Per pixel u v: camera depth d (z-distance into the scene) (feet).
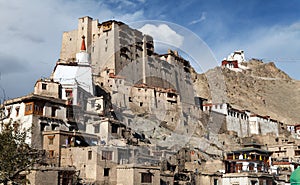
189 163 165.58
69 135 148.77
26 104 157.89
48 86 180.04
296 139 346.33
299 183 80.59
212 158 178.50
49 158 139.85
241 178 161.38
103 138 132.87
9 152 83.51
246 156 181.88
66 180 123.44
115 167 128.16
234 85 552.41
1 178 82.38
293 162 212.43
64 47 310.65
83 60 189.16
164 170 147.54
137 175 126.21
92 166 131.34
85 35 299.38
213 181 160.76
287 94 616.80
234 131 284.41
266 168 185.37
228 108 300.40
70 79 183.73
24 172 112.06
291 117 513.45
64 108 166.09
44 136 151.12
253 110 470.80
